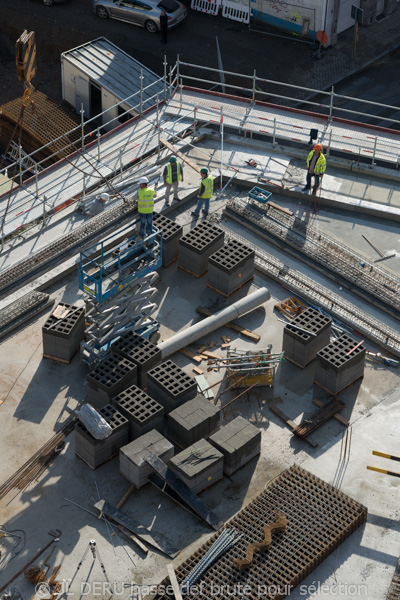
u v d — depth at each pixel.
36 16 45.66
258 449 24.16
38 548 21.98
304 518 22.27
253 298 28.42
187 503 22.69
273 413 25.55
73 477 23.61
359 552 22.09
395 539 22.42
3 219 29.66
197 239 29.61
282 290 29.72
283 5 43.81
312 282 29.97
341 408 25.67
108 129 38.94
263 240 31.72
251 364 25.98
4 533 22.25
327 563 21.80
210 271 29.11
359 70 42.88
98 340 26.36
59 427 24.89
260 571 21.08
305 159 35.00
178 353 27.33
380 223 32.66
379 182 34.31
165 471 22.84
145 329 27.61
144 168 33.97
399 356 27.48
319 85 41.88
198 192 32.69
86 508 22.89
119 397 24.38
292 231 31.70
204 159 34.72
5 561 21.69
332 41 43.88
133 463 22.75
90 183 32.81
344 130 35.81
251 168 34.41
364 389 26.38
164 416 25.19
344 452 24.56
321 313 27.12
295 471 23.41
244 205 32.56
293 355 26.86
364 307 29.30
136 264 26.69
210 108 36.66
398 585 21.27
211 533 22.41
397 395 26.30
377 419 25.53
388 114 40.19
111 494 23.22
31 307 28.14
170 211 32.47
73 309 27.02
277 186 33.44
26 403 25.50
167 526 22.53
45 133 37.28
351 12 43.75
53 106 39.00
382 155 34.59
